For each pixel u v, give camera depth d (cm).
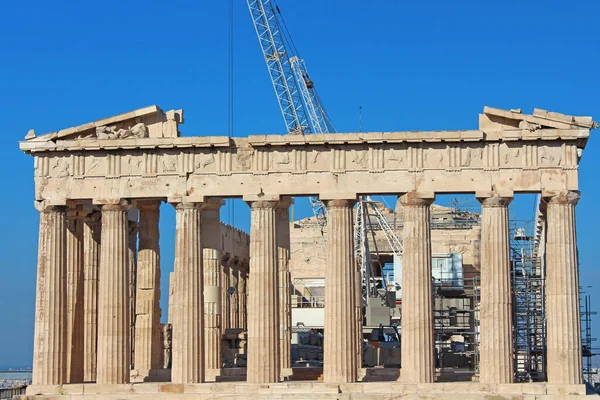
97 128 8369
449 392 7662
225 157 8162
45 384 8188
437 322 10950
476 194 7888
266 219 8081
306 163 8075
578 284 7806
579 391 7625
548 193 7831
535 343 9519
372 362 10762
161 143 8194
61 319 8269
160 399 7856
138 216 9875
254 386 7912
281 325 8969
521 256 10081
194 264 8119
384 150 8019
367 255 13338
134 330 9944
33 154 8381
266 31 14775
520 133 7862
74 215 8800
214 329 8975
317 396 7644
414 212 7944
